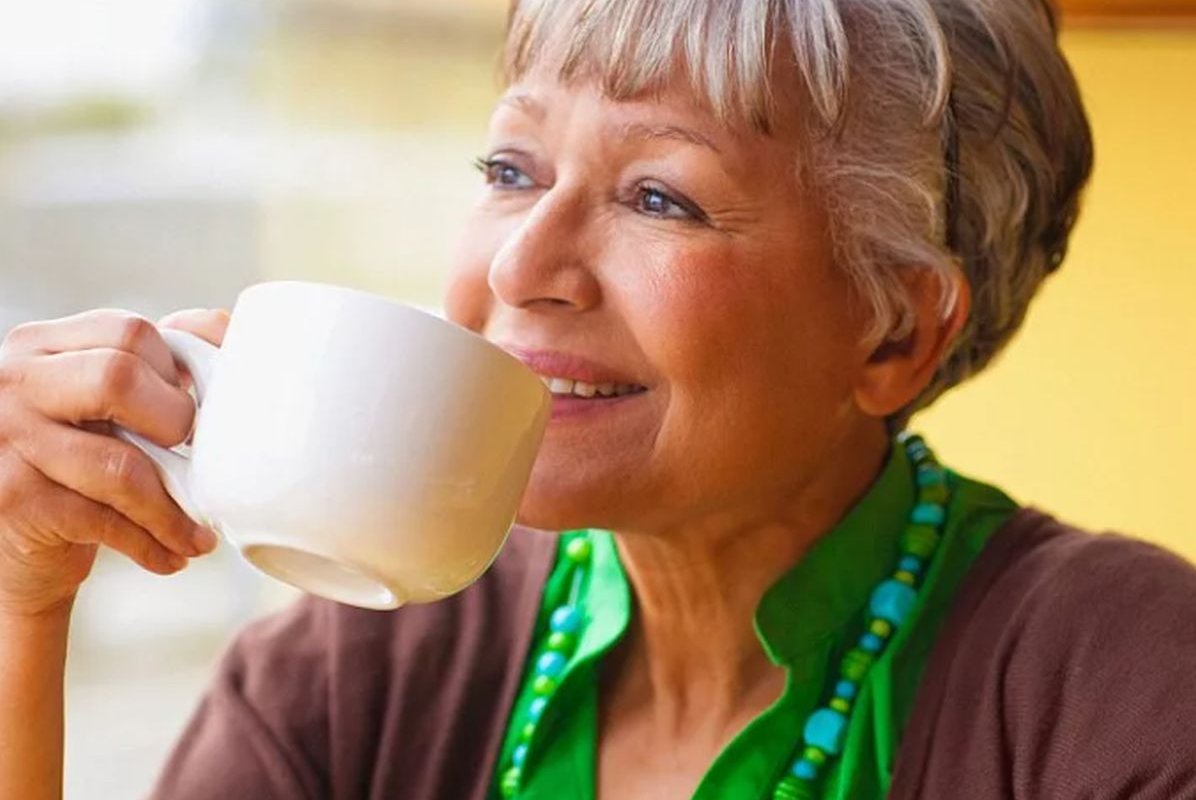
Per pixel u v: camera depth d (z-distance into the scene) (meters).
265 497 1.08
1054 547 1.50
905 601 1.50
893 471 1.56
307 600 1.69
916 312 1.45
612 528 1.39
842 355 1.44
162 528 1.23
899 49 1.38
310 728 1.59
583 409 1.35
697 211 1.33
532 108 1.37
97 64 2.78
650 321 1.32
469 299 1.40
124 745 2.81
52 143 2.79
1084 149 1.56
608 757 1.54
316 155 2.77
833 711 1.47
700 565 1.48
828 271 1.40
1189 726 1.31
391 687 1.59
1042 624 1.41
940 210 1.42
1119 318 2.18
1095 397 2.22
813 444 1.45
